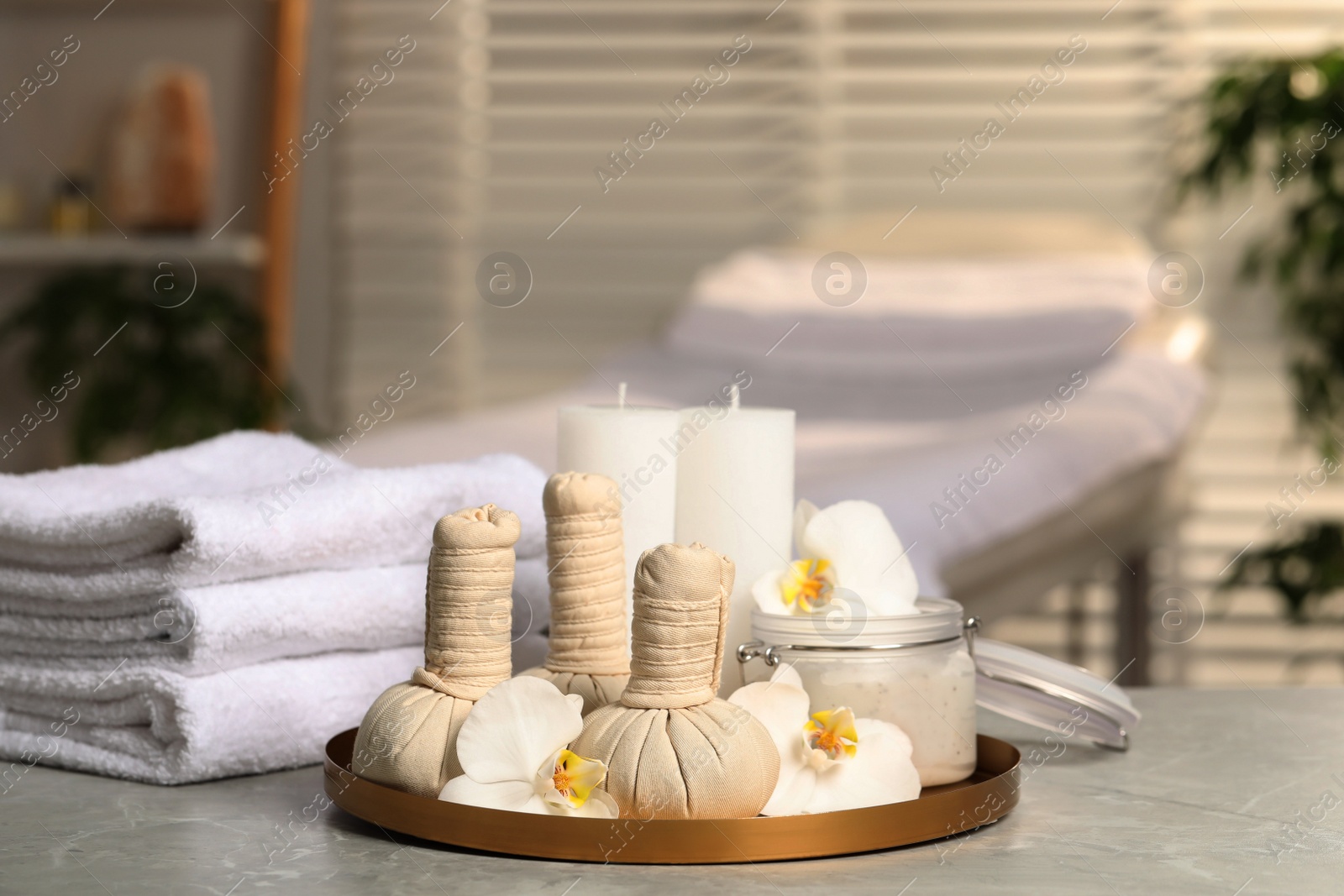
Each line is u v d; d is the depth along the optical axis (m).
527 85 2.71
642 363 2.34
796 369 2.24
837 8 2.59
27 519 0.62
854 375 2.20
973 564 1.39
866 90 2.59
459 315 2.77
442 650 0.51
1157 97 2.49
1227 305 2.46
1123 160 2.51
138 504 0.58
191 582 0.58
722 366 2.30
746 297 2.40
